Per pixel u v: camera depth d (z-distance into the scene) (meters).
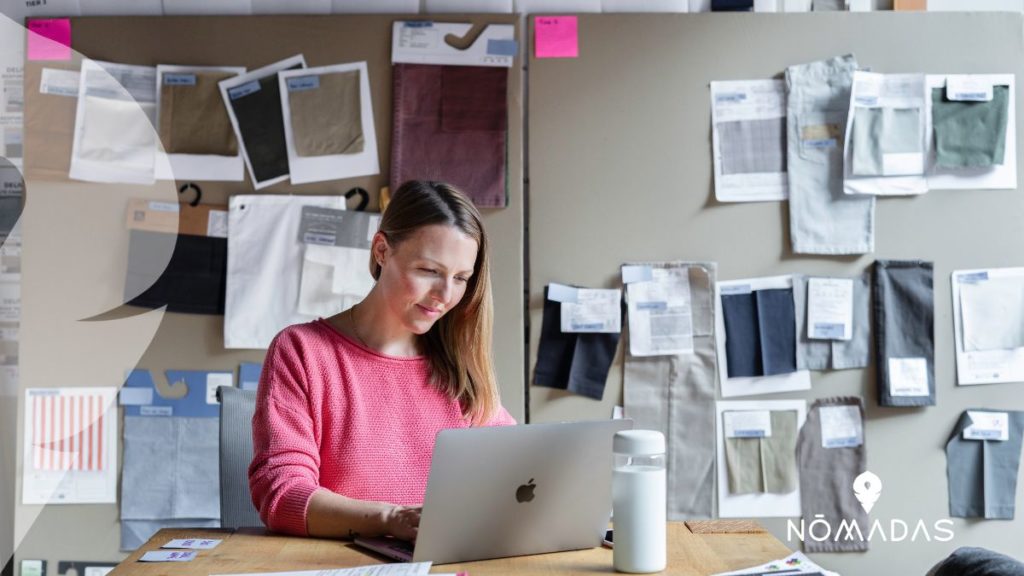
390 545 1.34
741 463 2.78
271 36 2.80
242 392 1.84
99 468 2.72
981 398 2.80
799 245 2.79
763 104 2.81
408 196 1.67
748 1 2.82
